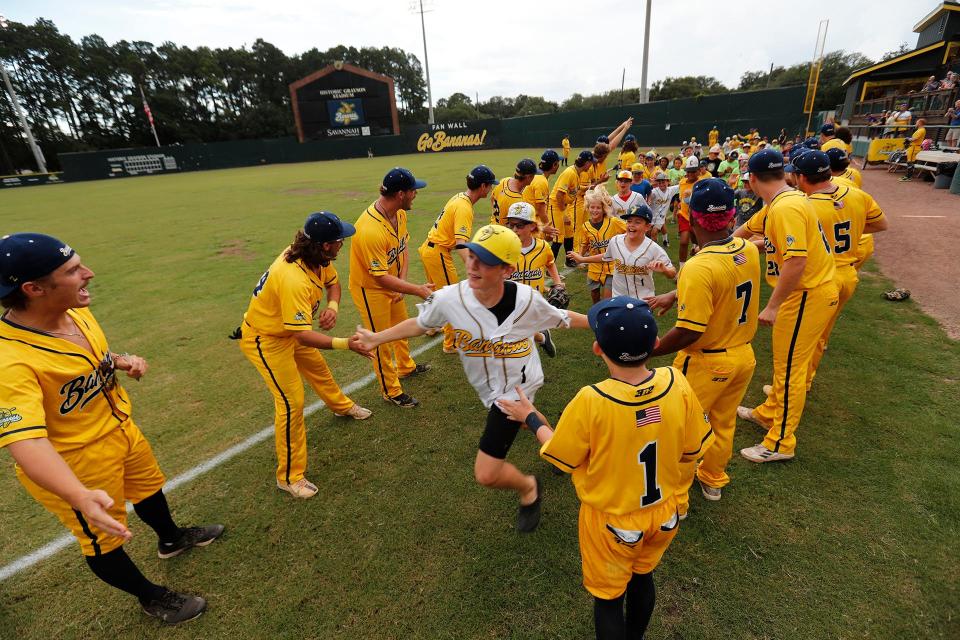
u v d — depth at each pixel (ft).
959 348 16.38
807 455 11.82
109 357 8.14
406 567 9.44
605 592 6.93
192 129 208.44
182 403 15.88
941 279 23.02
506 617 8.36
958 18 81.56
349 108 161.99
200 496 11.60
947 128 52.70
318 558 9.74
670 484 6.68
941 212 35.99
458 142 160.35
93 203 76.28
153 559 9.94
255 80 242.17
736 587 8.63
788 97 110.42
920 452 11.64
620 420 6.14
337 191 73.00
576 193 27.78
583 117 137.80
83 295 7.09
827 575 8.74
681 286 8.84
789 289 10.12
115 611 8.87
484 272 7.79
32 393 6.46
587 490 6.72
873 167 62.75
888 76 80.74
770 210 10.47
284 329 10.43
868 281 23.54
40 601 9.07
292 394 11.00
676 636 7.88
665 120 125.18
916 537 9.40
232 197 73.15
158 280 30.42
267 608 8.76
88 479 7.55
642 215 14.80
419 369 17.46
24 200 87.92
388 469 12.26
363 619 8.47
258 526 10.62
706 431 6.89
